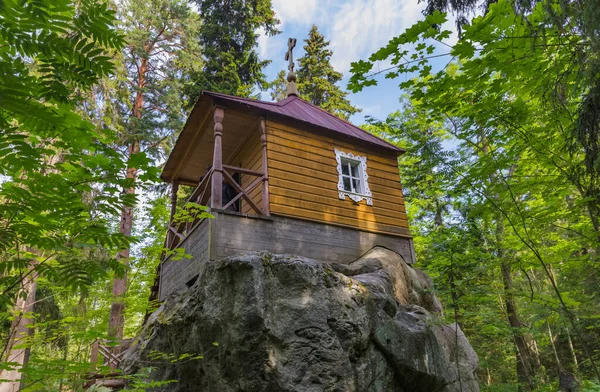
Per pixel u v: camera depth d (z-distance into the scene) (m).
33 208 2.40
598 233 5.11
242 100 7.62
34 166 2.25
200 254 6.66
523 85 4.69
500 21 3.77
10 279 2.65
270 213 7.16
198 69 16.34
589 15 3.42
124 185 2.54
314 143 8.28
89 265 2.79
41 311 11.53
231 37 15.99
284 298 5.39
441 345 6.60
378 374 5.63
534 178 5.65
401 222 8.91
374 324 5.88
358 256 7.96
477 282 7.95
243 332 5.02
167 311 6.59
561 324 10.65
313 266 5.74
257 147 8.59
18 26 1.95
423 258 13.16
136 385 3.81
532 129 5.26
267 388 4.83
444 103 4.97
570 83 4.58
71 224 2.63
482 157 5.50
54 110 2.23
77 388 3.49
